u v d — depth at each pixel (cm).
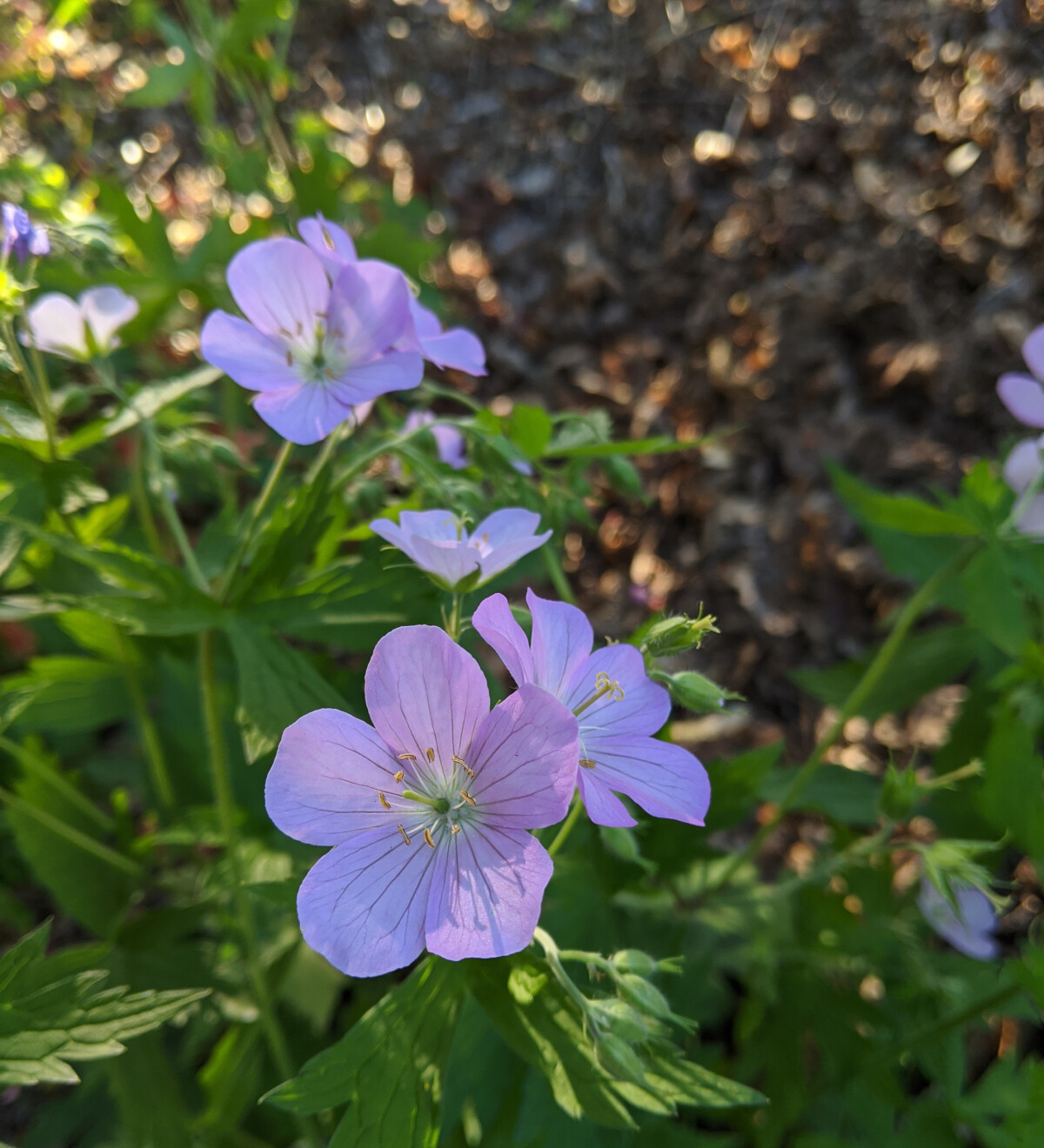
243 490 27
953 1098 17
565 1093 11
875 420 32
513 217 39
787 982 18
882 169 36
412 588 14
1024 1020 22
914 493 30
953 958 18
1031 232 33
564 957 11
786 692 29
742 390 33
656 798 11
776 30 40
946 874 15
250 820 18
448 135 41
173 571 13
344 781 10
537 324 36
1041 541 16
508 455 15
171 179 36
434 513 14
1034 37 35
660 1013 10
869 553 30
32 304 19
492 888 10
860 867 19
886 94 37
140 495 19
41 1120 18
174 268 22
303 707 13
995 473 21
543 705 10
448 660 10
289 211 25
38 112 34
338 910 9
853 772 22
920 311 33
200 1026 17
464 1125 15
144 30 35
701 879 20
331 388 13
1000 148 34
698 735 28
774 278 35
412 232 30
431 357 14
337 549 19
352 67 42
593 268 37
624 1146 14
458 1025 14
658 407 34
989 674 21
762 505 32
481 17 43
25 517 14
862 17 38
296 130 30
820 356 33
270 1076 17
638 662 12
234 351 13
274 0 24
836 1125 19
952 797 20
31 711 19
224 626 13
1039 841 15
